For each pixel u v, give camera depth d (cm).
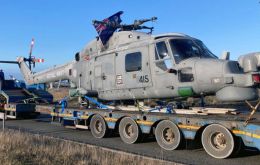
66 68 1548
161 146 1016
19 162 713
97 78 1333
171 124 991
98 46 1346
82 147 908
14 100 1933
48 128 1534
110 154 833
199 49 1080
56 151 823
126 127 1145
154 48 1113
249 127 805
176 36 1114
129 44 1214
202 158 889
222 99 957
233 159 874
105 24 1301
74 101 1555
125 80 1207
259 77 911
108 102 1339
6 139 933
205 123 899
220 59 996
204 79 978
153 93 1120
